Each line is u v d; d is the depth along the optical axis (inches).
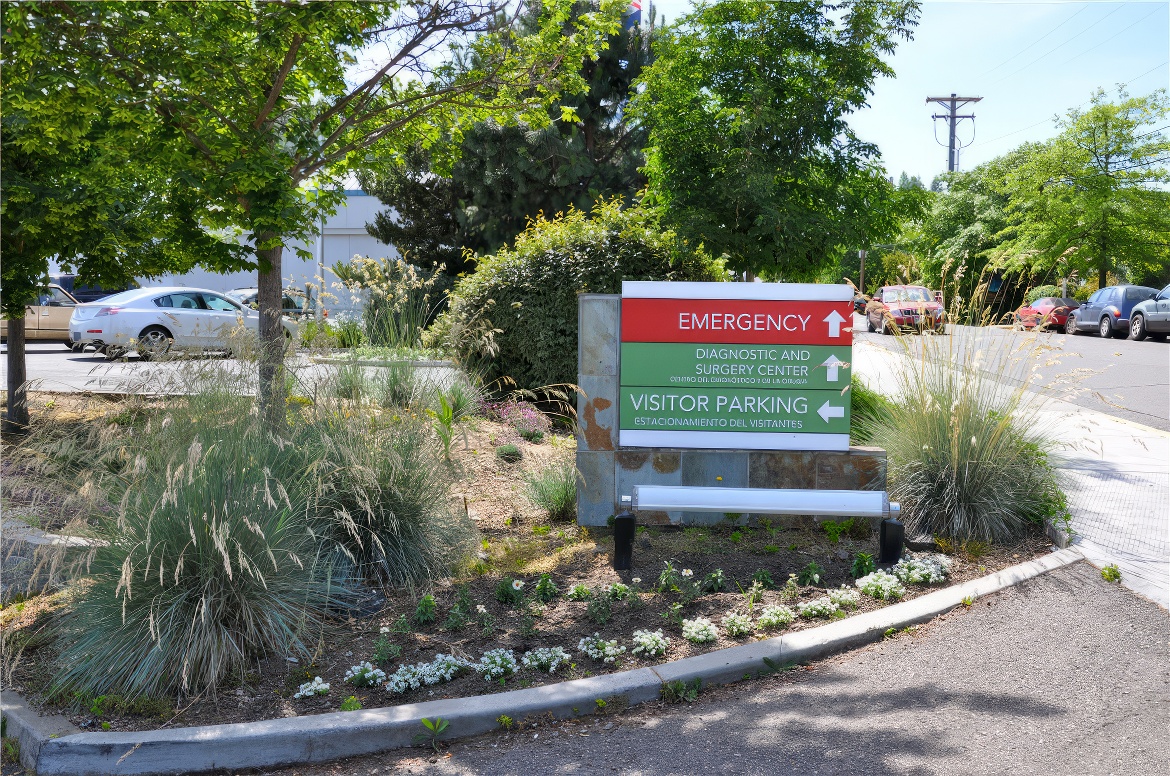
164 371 224.5
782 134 418.9
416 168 847.7
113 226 343.9
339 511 209.0
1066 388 272.2
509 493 304.2
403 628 191.9
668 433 267.0
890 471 268.4
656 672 169.6
